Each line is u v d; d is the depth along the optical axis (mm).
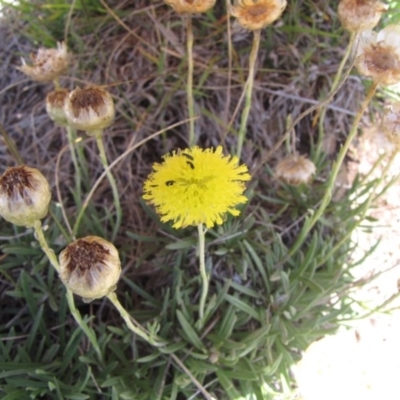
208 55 256
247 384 190
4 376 173
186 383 180
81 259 129
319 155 243
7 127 255
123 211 235
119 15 260
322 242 225
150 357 184
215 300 192
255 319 211
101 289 131
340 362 219
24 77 261
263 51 259
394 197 260
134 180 240
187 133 248
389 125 158
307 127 257
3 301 216
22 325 206
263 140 251
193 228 215
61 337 196
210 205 127
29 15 260
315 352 220
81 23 262
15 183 128
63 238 208
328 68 258
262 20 158
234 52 249
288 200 236
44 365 185
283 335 196
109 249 132
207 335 196
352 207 252
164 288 217
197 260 212
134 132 245
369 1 161
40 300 204
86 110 160
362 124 267
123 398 181
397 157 263
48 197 133
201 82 243
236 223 214
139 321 201
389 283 240
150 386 189
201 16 258
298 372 214
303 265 205
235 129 248
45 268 215
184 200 126
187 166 129
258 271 217
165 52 249
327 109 259
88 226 213
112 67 255
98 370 191
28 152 249
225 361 188
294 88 254
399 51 153
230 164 132
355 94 266
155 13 259
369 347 224
